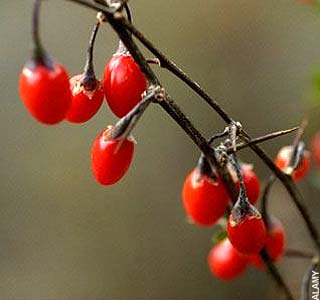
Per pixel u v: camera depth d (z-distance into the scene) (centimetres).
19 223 63
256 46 66
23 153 64
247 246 34
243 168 35
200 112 64
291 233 55
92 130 64
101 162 32
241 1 66
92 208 63
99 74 64
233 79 65
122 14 31
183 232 63
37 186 64
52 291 62
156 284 62
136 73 32
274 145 63
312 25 65
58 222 63
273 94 64
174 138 64
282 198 55
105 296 62
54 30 65
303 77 64
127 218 63
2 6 65
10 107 64
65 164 64
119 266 62
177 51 66
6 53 65
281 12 66
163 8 67
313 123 57
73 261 63
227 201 35
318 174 45
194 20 67
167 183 64
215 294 61
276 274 35
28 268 63
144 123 64
